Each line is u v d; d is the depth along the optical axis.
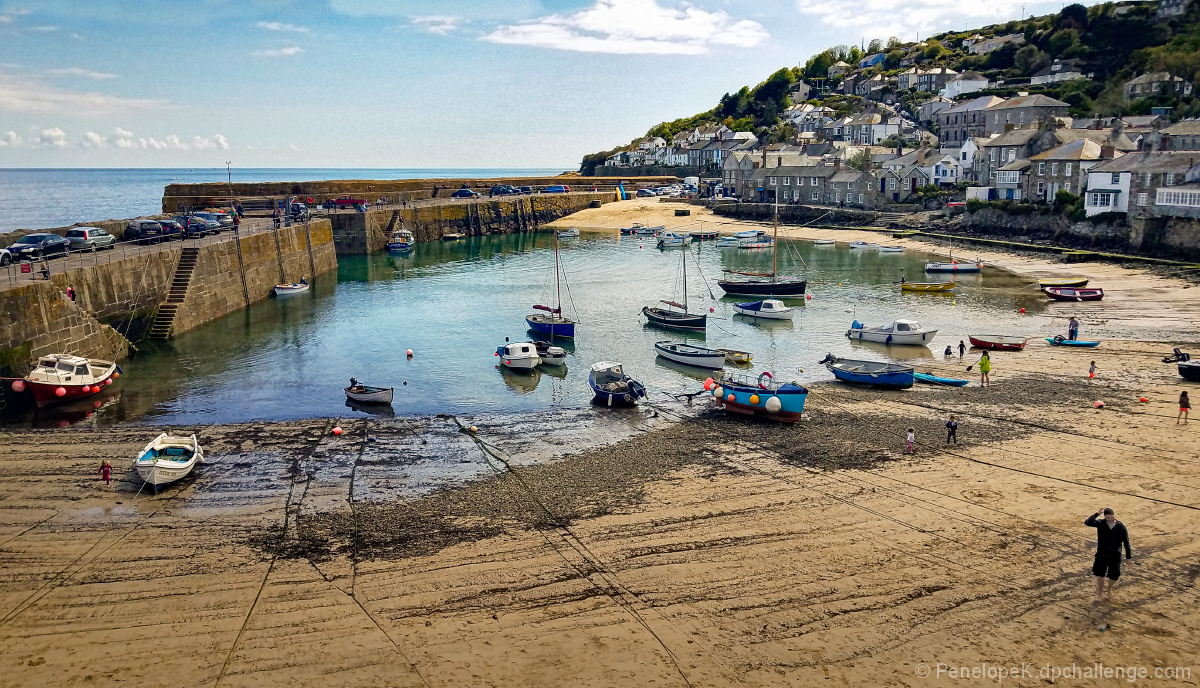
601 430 33.59
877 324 52.31
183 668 16.92
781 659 16.66
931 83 167.25
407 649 17.45
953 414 33.56
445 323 57.97
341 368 45.53
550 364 46.16
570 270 84.19
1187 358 40.22
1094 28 153.38
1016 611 17.92
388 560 21.77
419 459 30.19
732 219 124.81
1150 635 16.77
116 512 25.31
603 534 22.92
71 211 156.62
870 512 23.59
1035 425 31.50
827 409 35.28
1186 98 116.81
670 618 18.36
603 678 16.27
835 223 112.94
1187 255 69.31
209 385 41.78
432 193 132.38
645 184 167.62
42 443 31.62
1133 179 75.44
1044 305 58.78
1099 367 40.53
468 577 20.64
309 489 27.19
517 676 16.42
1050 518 22.52
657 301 66.38
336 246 97.44
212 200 108.31
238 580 20.77
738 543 21.97
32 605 19.62
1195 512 22.41
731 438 31.66
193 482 27.84
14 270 42.97
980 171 110.56
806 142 152.25
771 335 53.28
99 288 46.00
